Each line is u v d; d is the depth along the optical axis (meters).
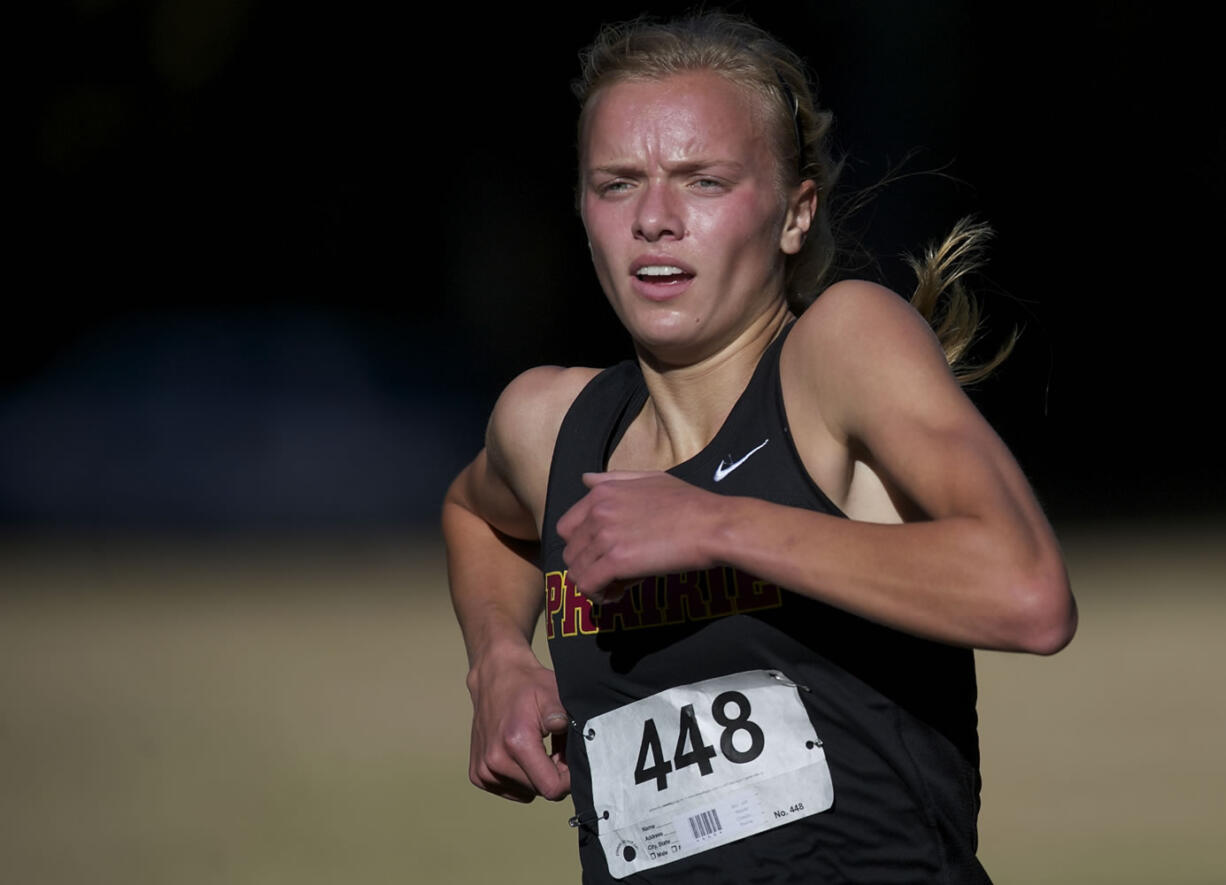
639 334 7.55
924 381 6.65
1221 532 47.03
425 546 50.12
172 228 85.94
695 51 7.50
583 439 8.14
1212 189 76.44
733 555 6.42
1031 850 16.61
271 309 86.44
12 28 83.62
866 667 7.02
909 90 78.94
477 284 87.50
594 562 6.68
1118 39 77.00
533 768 7.91
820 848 7.07
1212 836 17.03
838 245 9.41
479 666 8.69
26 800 19.80
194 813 18.98
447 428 77.88
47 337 82.44
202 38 84.44
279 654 31.25
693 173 7.39
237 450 72.94
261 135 86.31
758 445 7.16
